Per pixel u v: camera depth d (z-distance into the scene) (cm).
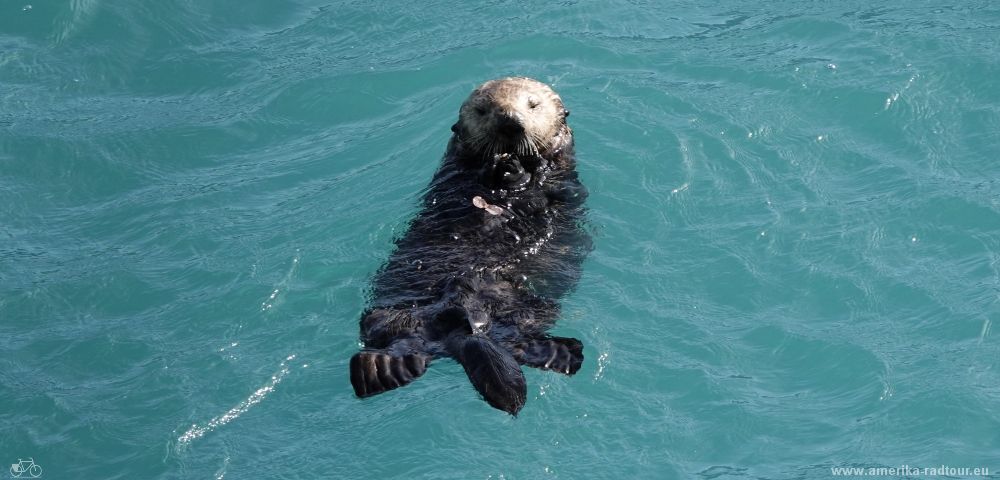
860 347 2162
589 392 1997
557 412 1944
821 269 2384
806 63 3206
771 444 1938
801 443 1942
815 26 3419
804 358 2145
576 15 3578
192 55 3525
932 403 2014
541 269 2308
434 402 1952
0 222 2803
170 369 2145
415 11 3709
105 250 2656
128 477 1912
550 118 2600
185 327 2297
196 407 2028
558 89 3122
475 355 1870
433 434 1894
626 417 1953
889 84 3058
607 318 2198
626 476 1848
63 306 2447
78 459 1967
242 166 3011
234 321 2291
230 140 3133
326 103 3259
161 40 3581
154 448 1959
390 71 3362
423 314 2056
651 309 2242
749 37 3400
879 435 1955
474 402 1942
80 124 3188
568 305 2228
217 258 2542
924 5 3503
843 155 2803
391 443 1891
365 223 2580
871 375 2089
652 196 2619
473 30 3550
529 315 2111
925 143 2839
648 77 3188
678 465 1877
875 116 2948
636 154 2781
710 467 1886
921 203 2591
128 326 2338
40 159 3030
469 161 2594
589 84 3147
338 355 2120
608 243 2444
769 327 2222
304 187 2867
